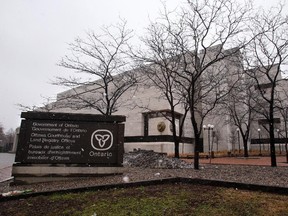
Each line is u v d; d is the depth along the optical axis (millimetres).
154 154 15594
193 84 12836
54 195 5945
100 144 9586
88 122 9602
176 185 6926
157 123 37094
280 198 5262
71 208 4965
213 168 12797
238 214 4398
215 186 6590
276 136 38281
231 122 35281
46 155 8898
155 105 37750
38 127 9039
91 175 9195
